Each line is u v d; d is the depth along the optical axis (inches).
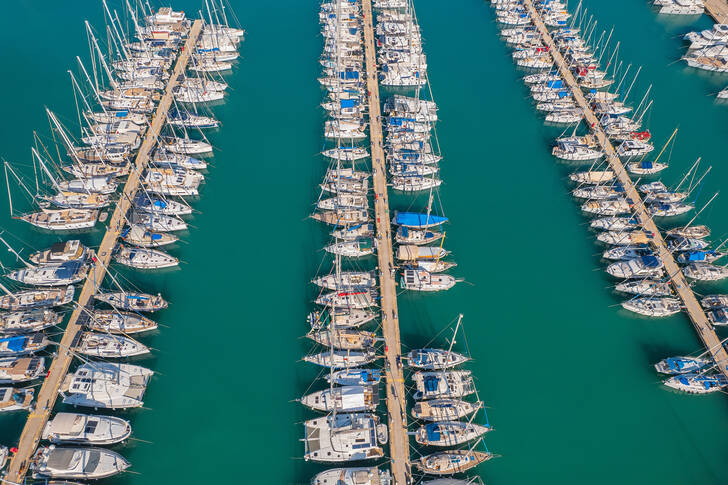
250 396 2529.5
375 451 2283.5
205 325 2785.4
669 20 5226.4
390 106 4035.4
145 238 3065.9
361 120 3917.3
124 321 2669.8
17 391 2347.4
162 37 4552.2
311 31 4906.5
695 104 4261.8
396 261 3078.2
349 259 3107.8
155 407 2468.0
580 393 2608.3
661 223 3344.0
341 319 2751.0
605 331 2851.9
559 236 3302.2
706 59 4574.3
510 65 4655.5
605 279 3083.2
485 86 4421.8
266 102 4163.4
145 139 3693.4
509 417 2512.3
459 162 3764.8
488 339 2795.3
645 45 4872.0
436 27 5059.1
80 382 2378.2
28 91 4023.1
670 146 3875.5
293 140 3860.7
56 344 2480.3
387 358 2637.8
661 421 2524.6
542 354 2746.1
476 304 2940.5
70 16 4845.0
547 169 3737.7
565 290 3024.1
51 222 3100.4
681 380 2598.4
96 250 3036.4
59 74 4202.8
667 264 3105.3
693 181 3607.3
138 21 4813.0
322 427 2345.0
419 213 3326.8
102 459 2202.3
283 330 2783.0
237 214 3339.1
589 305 2960.1
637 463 2390.5
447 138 3946.9
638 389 2630.4
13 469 2165.4
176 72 4306.1
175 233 3216.0
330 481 2199.8
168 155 3553.2
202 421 2438.5
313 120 4028.1
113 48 4461.1
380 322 2817.4
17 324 2578.7
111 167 3378.4
